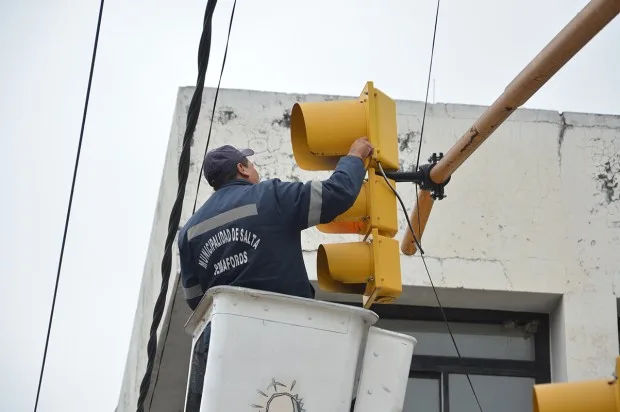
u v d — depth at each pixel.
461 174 11.81
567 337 11.11
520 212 11.66
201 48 6.24
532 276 11.39
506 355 11.48
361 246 6.61
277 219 6.00
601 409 4.69
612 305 11.26
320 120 6.61
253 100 12.02
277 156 11.80
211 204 6.27
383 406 5.48
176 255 11.24
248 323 5.45
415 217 8.58
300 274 5.95
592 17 6.11
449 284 11.33
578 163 11.89
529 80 6.77
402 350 5.57
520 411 11.21
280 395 5.37
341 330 5.46
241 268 5.95
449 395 11.30
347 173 6.16
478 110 11.98
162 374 11.84
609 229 11.61
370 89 6.68
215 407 5.34
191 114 6.30
